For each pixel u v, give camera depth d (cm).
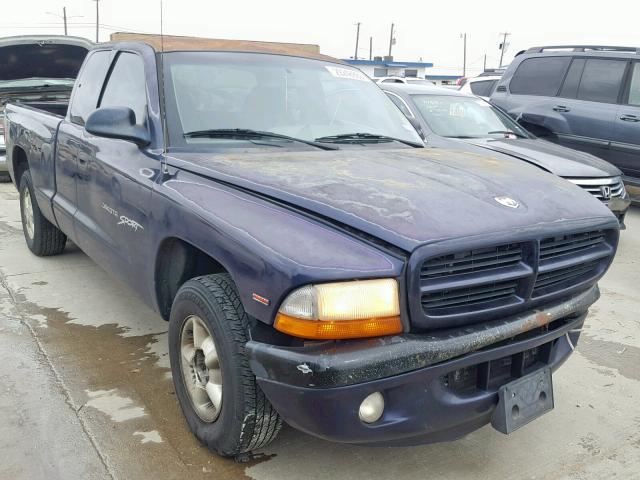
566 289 269
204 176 287
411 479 274
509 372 261
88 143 396
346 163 304
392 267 217
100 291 489
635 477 282
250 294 232
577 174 632
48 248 557
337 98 387
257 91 358
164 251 304
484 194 267
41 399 326
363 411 224
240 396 246
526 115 933
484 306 239
